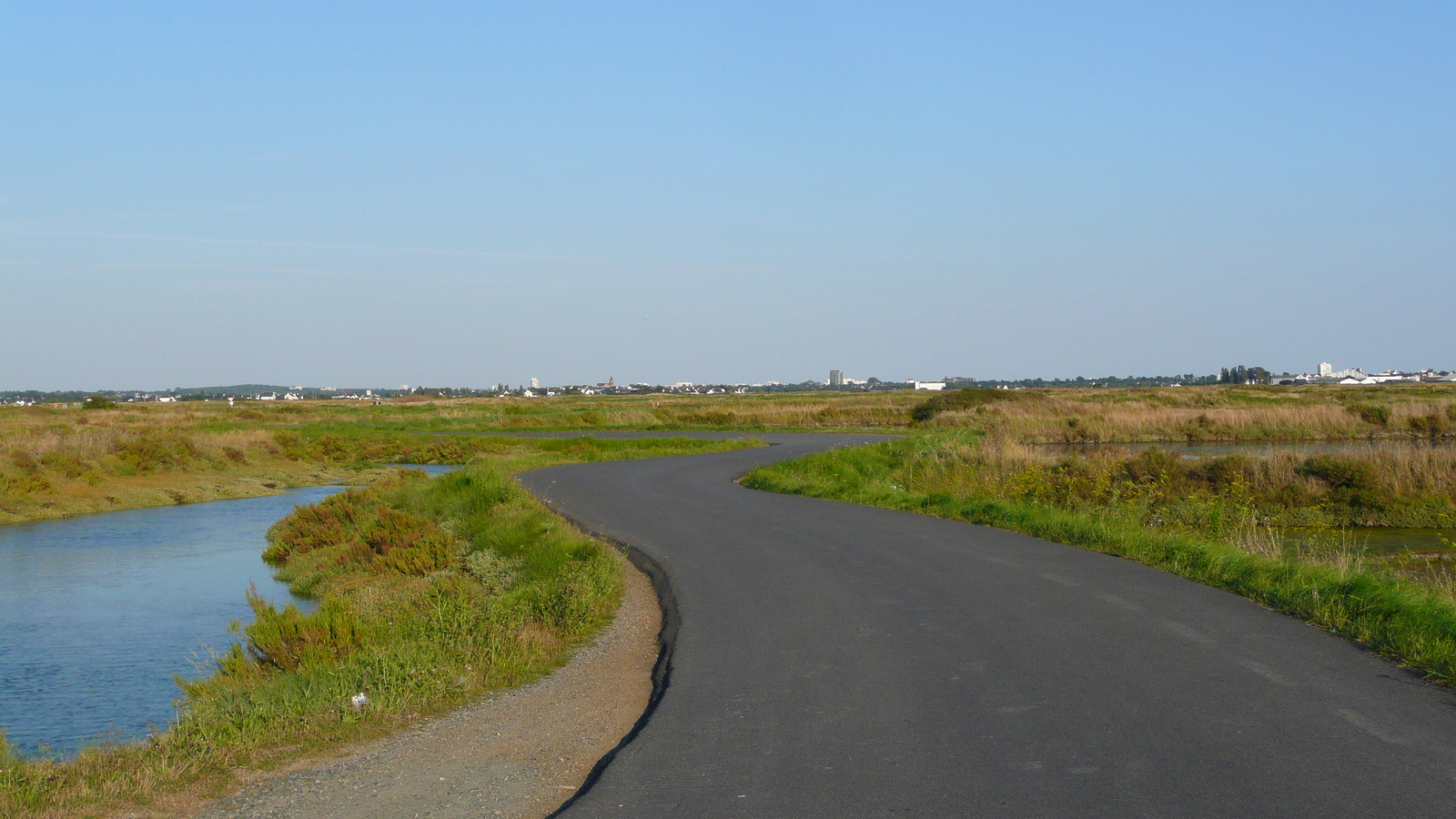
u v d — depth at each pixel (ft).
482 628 33.47
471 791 19.58
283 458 144.36
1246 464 86.43
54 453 109.40
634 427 232.12
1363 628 29.89
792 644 30.45
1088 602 35.78
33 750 31.17
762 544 53.78
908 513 68.44
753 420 254.27
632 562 50.98
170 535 83.05
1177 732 20.94
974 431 158.40
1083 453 121.39
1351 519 76.69
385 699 25.84
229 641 46.83
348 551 63.10
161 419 231.50
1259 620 32.27
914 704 23.59
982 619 33.17
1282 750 19.67
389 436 182.29
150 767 20.86
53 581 62.54
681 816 17.19
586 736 23.12
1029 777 18.51
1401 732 20.70
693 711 23.70
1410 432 168.66
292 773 20.80
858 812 17.08
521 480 99.04
